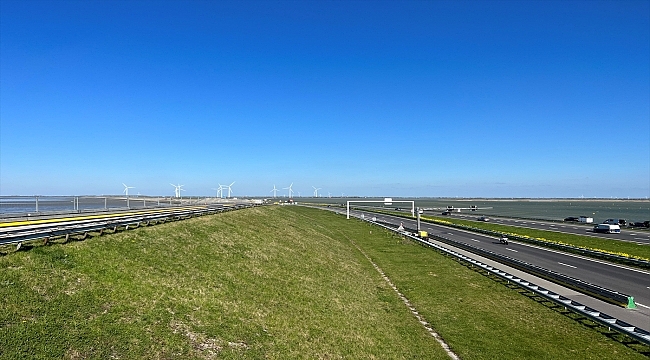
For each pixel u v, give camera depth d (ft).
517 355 69.46
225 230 138.31
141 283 65.36
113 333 48.29
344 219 369.71
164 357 47.29
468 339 77.25
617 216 567.18
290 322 71.10
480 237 251.80
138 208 182.60
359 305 95.14
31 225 86.89
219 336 56.70
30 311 47.24
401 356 68.18
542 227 317.01
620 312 86.02
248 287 84.07
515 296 104.06
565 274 130.82
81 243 75.31
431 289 114.93
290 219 275.80
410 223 358.43
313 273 116.37
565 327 80.84
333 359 61.11
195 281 76.59
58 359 41.16
